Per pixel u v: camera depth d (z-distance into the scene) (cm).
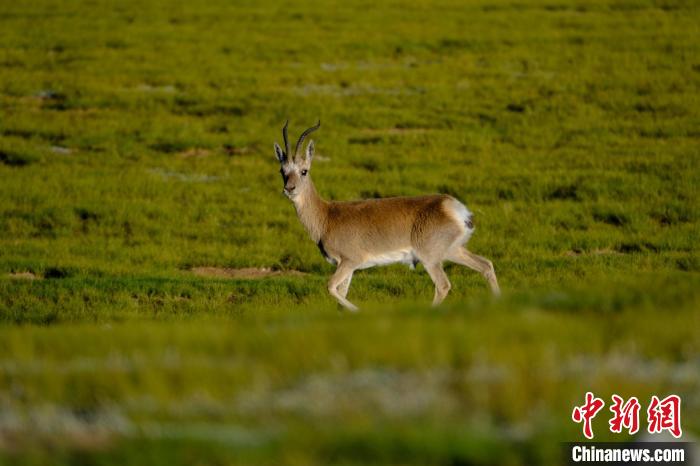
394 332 2650
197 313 4038
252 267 5400
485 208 6469
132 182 7162
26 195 6769
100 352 2702
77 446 2075
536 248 5475
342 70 10312
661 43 10875
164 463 1964
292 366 2456
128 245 5828
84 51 11000
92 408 2286
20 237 5975
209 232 6069
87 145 8150
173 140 8175
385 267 5156
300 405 2233
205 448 2006
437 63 10581
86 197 6794
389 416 2150
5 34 11731
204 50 11094
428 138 8256
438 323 2797
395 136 8344
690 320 2620
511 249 5450
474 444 1986
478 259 3838
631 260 5003
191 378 2378
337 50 11019
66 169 7500
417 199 3888
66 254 5512
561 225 6069
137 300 4406
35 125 8569
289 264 5400
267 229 6138
